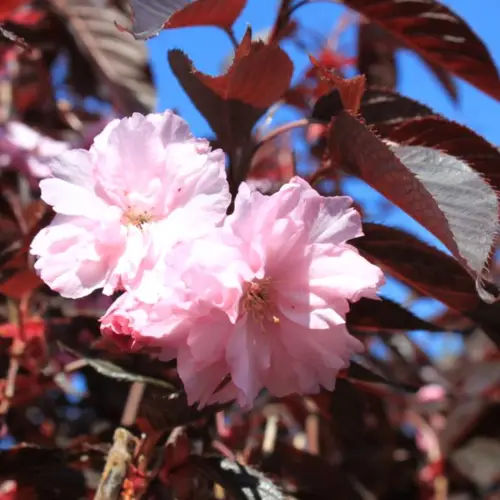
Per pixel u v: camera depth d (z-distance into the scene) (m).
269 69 0.40
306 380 0.37
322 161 0.41
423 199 0.36
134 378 0.40
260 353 0.37
